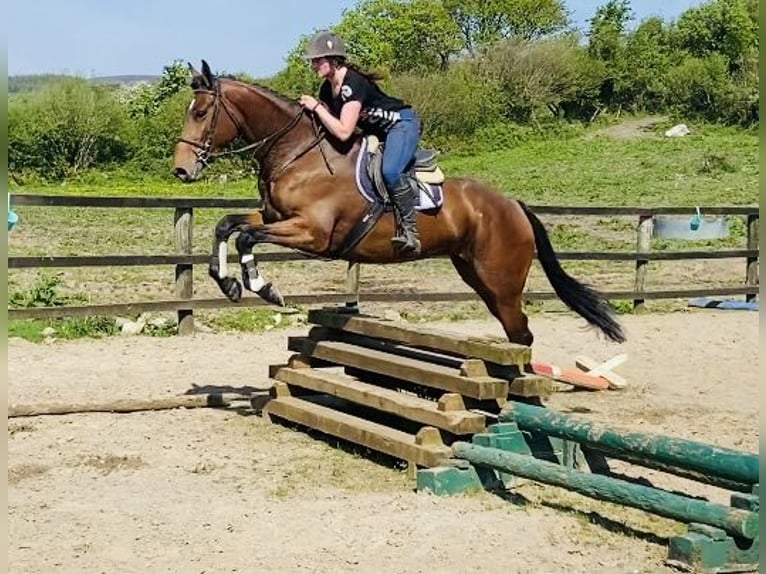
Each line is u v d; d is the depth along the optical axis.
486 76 44.06
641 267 13.11
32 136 34.62
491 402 6.32
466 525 5.33
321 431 7.05
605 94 46.69
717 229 13.51
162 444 6.92
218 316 11.86
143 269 15.38
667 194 25.53
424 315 12.45
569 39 46.44
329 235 6.92
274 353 10.12
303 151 6.87
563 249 17.83
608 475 6.43
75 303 12.02
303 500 5.76
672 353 10.57
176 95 37.91
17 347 10.02
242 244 6.81
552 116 44.31
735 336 11.52
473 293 12.09
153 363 9.53
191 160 6.94
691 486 6.28
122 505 5.61
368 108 6.91
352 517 5.44
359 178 6.87
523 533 5.25
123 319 11.38
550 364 9.79
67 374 8.98
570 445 6.25
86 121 34.91
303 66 38.53
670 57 46.66
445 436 6.21
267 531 5.21
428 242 7.19
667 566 4.84
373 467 6.50
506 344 6.24
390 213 6.96
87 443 6.89
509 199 7.53
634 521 5.55
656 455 5.25
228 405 8.01
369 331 7.18
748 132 39.78
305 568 4.73
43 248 17.02
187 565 4.73
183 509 5.55
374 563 4.80
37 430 7.18
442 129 40.69
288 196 6.85
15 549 4.87
